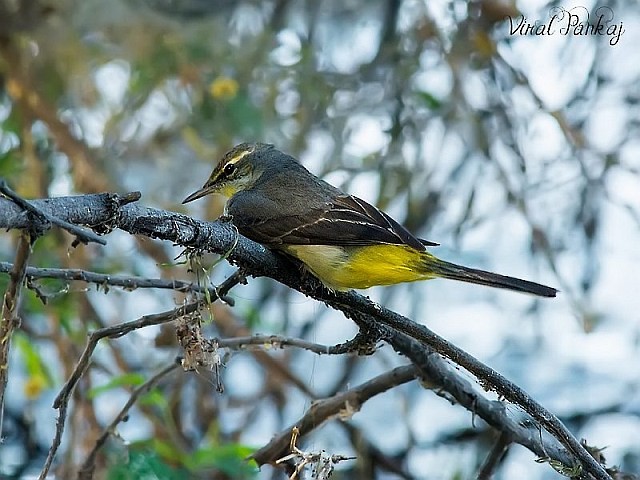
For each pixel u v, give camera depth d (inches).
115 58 518.9
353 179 529.3
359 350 309.6
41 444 483.2
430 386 327.3
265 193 353.1
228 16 526.3
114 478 319.3
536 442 326.0
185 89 515.5
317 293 314.5
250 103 509.4
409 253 331.3
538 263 506.9
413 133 527.2
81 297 455.8
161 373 333.4
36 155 492.7
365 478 465.4
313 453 276.1
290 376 471.8
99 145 524.4
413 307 532.1
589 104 507.2
